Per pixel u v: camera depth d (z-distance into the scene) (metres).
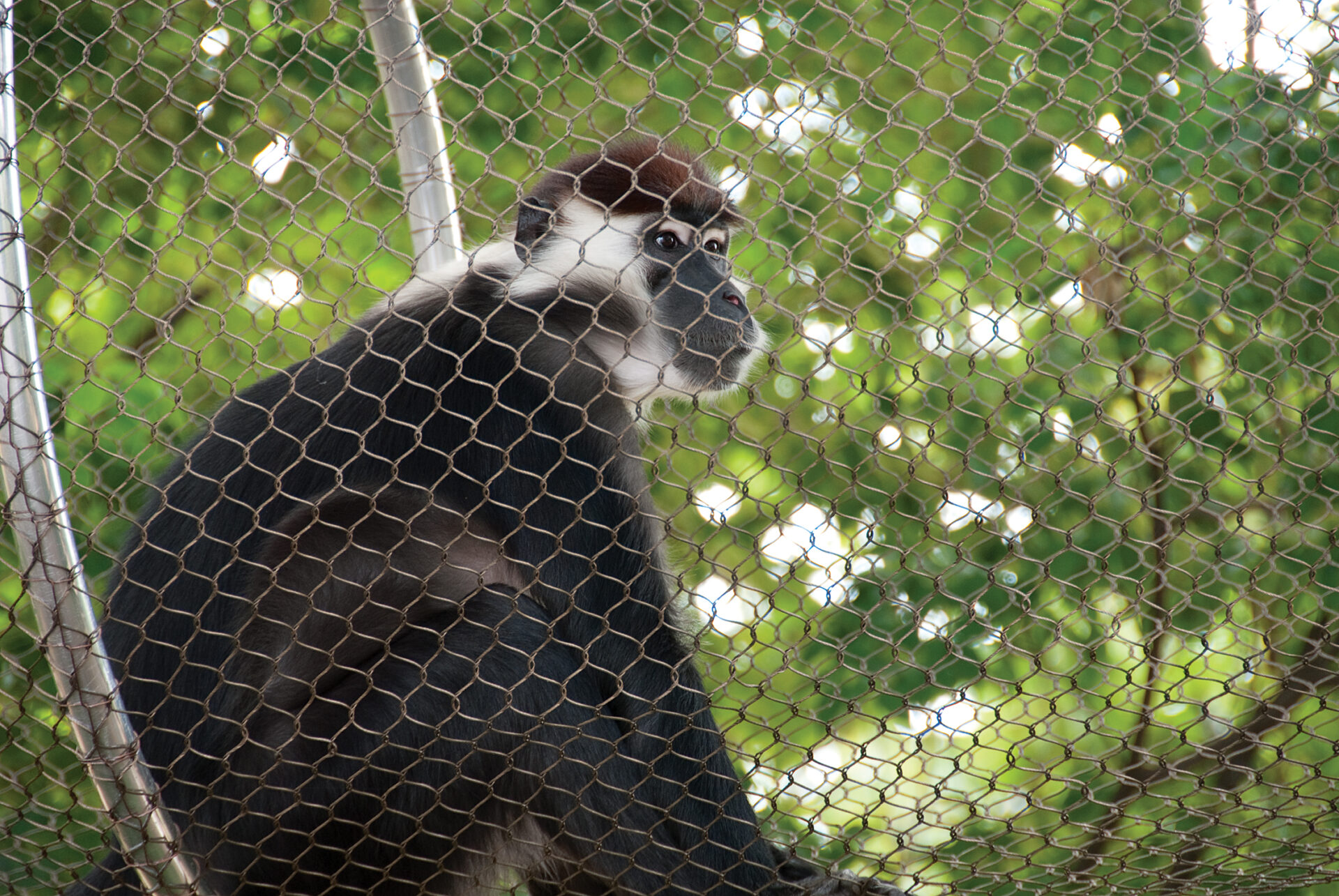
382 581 5.64
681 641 5.93
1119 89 4.53
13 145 4.12
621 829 5.24
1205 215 6.18
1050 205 8.26
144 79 4.73
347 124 7.59
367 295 8.27
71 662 4.17
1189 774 4.69
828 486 8.91
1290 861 5.18
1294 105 4.43
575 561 5.77
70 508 4.71
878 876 5.60
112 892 5.30
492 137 8.17
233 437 5.77
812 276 4.50
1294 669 4.73
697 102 7.71
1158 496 7.43
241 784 5.30
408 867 5.34
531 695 5.28
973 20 7.94
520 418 5.90
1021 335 4.42
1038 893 5.34
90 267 5.80
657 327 6.50
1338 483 6.14
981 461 8.55
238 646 4.94
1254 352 6.85
